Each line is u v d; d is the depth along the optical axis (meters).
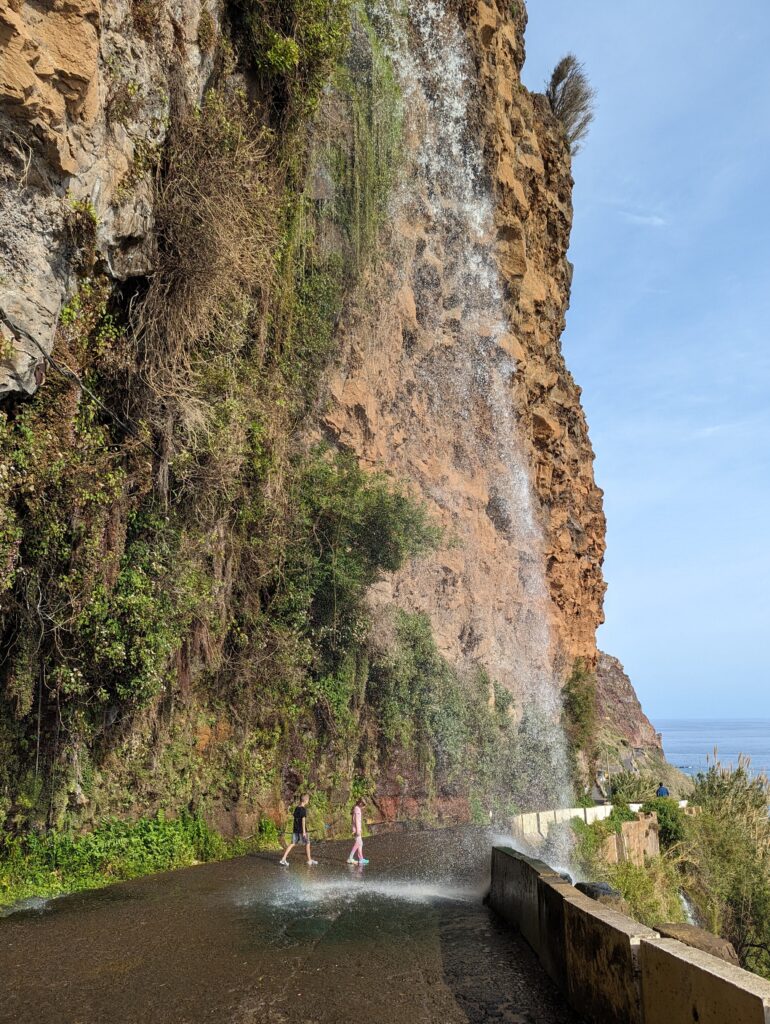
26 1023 6.87
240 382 16.02
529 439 35.09
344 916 10.74
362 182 21.73
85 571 11.80
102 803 13.21
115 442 13.13
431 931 9.92
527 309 34.53
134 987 7.77
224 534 16.14
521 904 9.58
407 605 25.05
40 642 11.39
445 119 29.52
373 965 8.44
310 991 7.64
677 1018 4.66
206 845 15.27
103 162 11.30
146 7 12.26
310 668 19.44
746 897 31.64
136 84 11.80
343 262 21.06
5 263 9.80
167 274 13.30
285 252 17.58
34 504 10.99
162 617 13.02
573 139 44.34
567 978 7.12
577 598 40.44
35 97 9.51
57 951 8.95
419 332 27.38
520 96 37.03
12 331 9.84
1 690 11.51
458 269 29.98
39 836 12.11
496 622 30.39
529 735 29.33
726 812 37.03
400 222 26.17
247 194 14.83
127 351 12.87
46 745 12.14
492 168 31.27
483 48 31.30
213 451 14.02
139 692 12.69
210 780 15.86
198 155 13.55
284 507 18.28
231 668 16.73
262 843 16.72
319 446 20.78
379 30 26.28
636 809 31.33
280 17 16.70
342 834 19.33
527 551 33.66
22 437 10.80
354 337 22.77
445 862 15.92
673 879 27.89
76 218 10.60
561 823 22.42
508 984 7.74
